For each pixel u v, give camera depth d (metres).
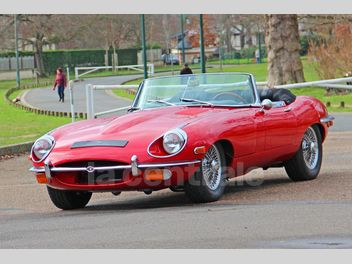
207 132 18.73
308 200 19.03
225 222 16.36
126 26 188.50
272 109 21.31
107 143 18.50
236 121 19.70
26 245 15.04
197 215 17.34
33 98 98.38
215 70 148.75
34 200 21.95
